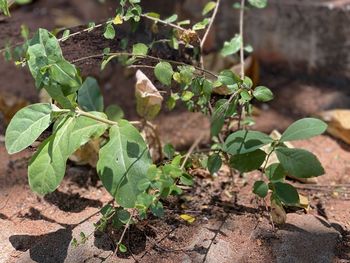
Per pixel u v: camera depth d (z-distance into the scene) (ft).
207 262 2.81
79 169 3.29
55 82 2.71
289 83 4.02
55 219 3.03
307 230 2.93
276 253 2.84
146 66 3.02
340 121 3.56
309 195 3.19
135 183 2.73
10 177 3.26
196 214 3.04
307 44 3.96
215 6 3.35
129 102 3.84
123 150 2.77
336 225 2.99
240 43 3.29
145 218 2.93
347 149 3.52
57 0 4.90
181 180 2.77
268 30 4.03
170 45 3.10
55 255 2.84
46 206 3.11
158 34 3.22
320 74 4.00
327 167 3.38
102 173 2.76
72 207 3.10
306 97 3.89
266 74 4.10
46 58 2.68
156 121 3.75
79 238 2.90
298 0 3.92
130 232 2.92
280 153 2.79
